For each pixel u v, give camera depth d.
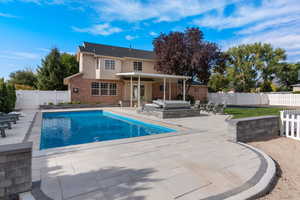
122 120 11.51
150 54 23.72
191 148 4.68
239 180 2.91
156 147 4.75
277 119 6.47
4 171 2.22
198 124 8.68
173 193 2.49
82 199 2.30
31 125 7.80
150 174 3.09
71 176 2.97
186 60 19.30
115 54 19.78
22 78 30.64
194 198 2.38
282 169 3.57
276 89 36.50
